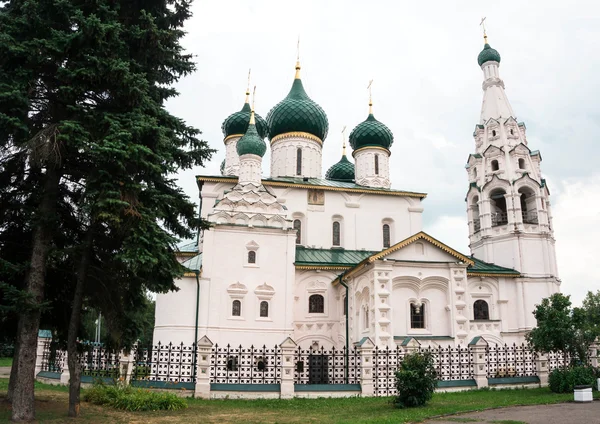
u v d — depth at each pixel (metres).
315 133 47.25
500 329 36.91
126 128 16.14
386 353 25.81
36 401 19.41
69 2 16.25
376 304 29.92
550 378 25.03
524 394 24.33
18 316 17.62
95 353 25.27
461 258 32.69
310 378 34.53
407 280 31.97
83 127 16.22
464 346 31.31
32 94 16.94
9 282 17.55
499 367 33.25
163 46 18.30
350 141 49.66
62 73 15.95
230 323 33.75
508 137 42.03
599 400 20.39
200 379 23.50
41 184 18.39
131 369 23.28
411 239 32.06
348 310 34.47
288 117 46.69
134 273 17.09
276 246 35.88
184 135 19.59
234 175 44.44
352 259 39.38
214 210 35.53
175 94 19.70
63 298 19.75
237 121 46.78
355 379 27.14
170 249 17.81
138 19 18.30
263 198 36.97
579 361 26.61
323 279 37.16
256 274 35.00
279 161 46.81
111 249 18.55
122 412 18.33
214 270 34.38
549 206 41.81
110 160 15.28
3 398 19.09
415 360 21.22
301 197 41.97
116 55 16.50
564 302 26.97
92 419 16.61
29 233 18.50
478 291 38.53
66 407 18.41
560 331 26.05
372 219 42.91
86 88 16.25
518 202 40.50
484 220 41.56
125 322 18.80
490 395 24.31
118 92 16.61
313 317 36.34
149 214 16.55
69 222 19.08
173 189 19.14
